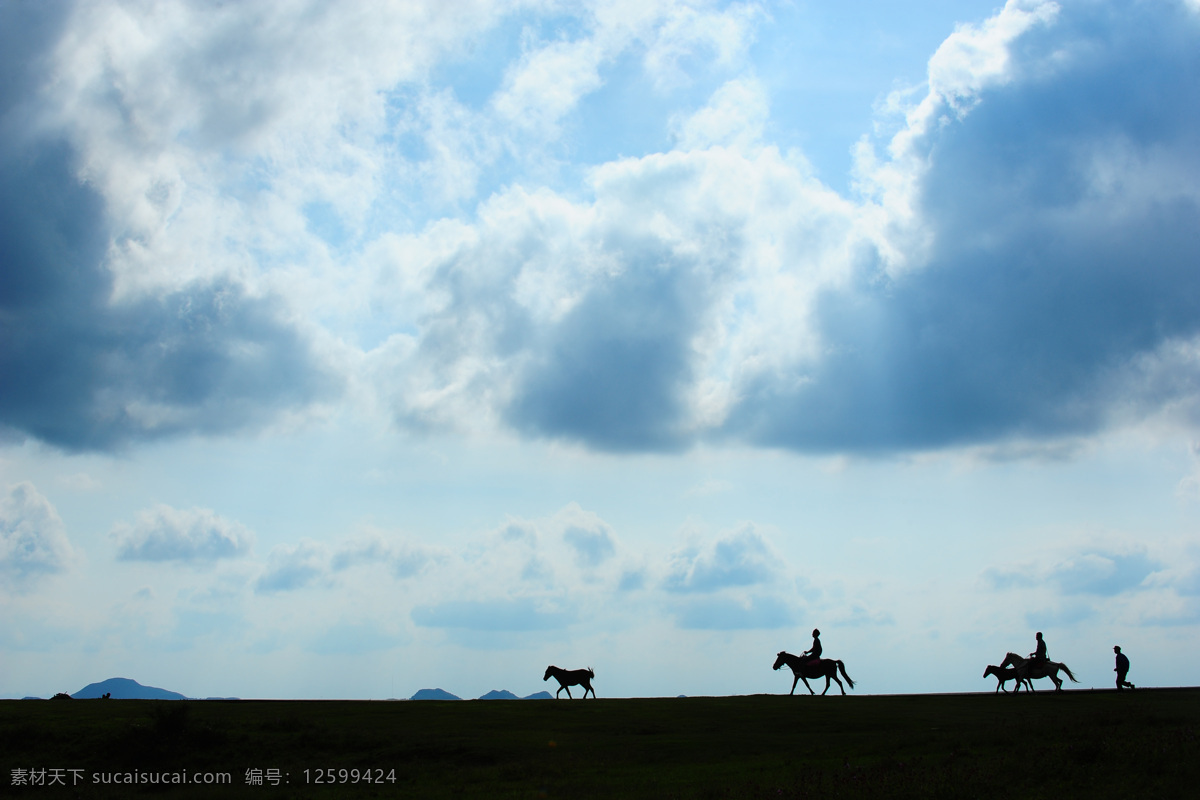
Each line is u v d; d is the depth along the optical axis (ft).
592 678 180.34
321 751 116.16
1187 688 156.76
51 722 126.72
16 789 103.40
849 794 78.74
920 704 146.41
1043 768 83.61
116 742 115.75
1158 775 80.02
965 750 98.84
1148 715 111.75
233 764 111.34
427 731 126.41
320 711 144.87
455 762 110.93
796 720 132.46
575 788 90.63
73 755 114.32
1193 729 95.86
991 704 143.33
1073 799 74.49
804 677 171.22
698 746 115.44
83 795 99.25
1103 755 86.58
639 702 158.30
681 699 163.84
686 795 83.05
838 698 160.86
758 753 110.32
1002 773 83.56
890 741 109.09
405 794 92.94
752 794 80.84
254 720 130.52
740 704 152.76
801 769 94.63
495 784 95.91
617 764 105.91
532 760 108.47
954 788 79.15
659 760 108.27
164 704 122.83
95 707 146.41
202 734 118.73
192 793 97.30
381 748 116.26
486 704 155.22
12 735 118.73
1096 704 136.67
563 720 135.64
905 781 81.71
